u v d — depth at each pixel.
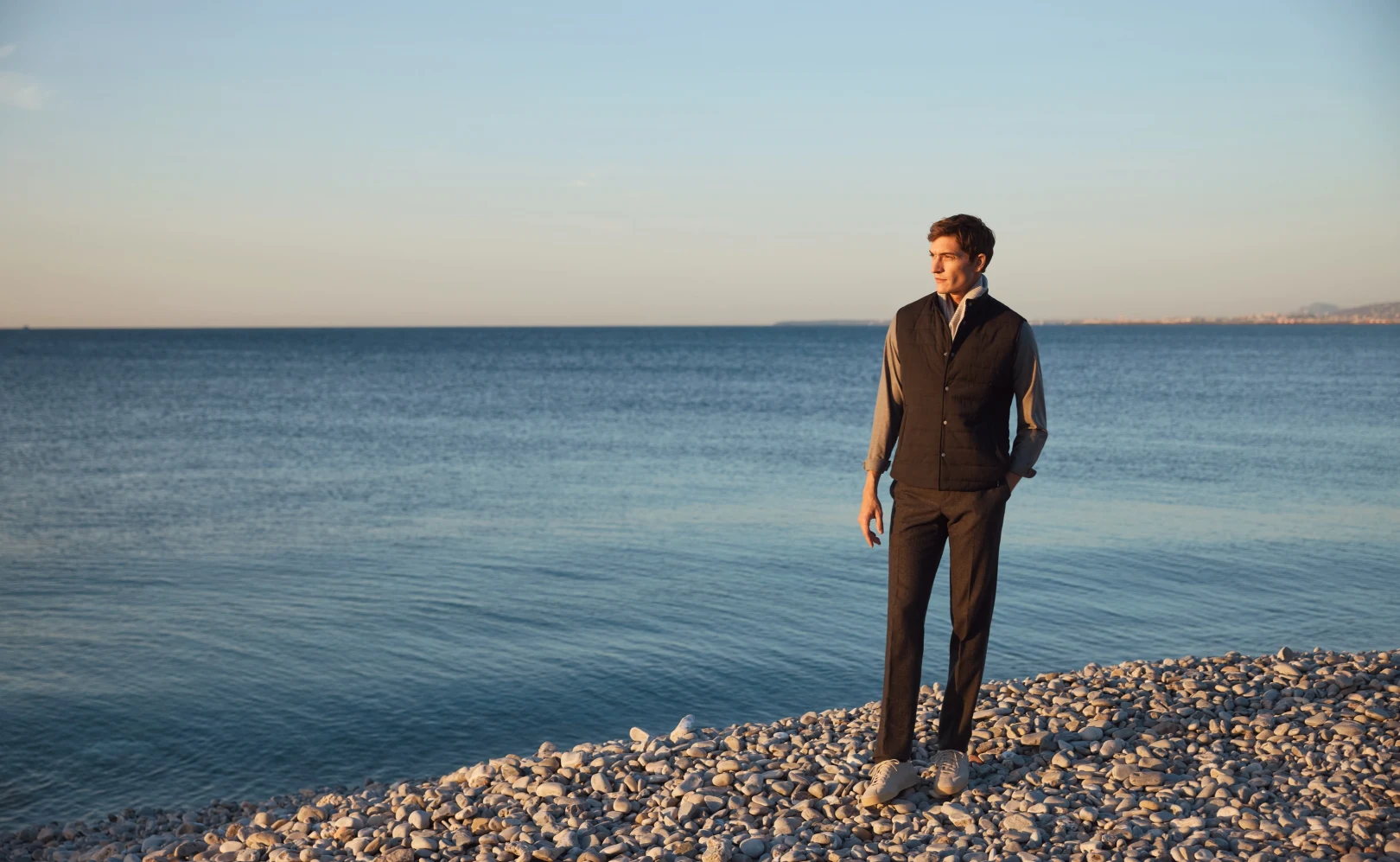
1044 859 3.40
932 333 3.91
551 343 170.00
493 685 8.59
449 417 38.69
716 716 7.89
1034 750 4.52
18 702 8.17
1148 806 3.82
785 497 18.97
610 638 9.86
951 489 3.89
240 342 171.75
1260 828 3.57
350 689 8.48
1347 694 5.00
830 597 11.38
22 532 15.79
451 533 15.59
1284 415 35.97
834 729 5.02
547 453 26.89
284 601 11.38
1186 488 19.16
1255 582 11.63
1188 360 90.81
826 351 129.88
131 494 19.84
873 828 3.76
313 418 37.84
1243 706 4.95
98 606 11.16
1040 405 3.92
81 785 6.77
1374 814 3.61
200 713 7.97
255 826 4.66
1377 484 19.52
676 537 15.05
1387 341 152.75
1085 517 15.95
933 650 9.34
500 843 3.79
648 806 4.09
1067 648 9.23
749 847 3.57
